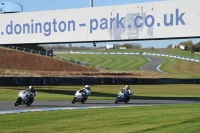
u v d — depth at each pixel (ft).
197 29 118.42
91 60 616.39
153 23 124.57
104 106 111.86
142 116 83.71
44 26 140.05
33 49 418.51
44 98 140.56
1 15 147.84
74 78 237.04
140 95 176.55
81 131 65.21
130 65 545.03
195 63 558.97
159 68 504.02
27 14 142.51
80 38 134.31
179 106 108.58
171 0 122.01
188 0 119.34
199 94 196.13
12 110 96.99
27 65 354.74
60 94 165.78
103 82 255.29
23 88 189.88
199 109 99.50
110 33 130.00
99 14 131.54
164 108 102.27
